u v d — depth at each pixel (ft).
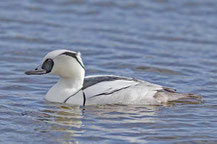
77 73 47.47
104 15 88.84
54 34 76.74
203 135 39.52
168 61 65.72
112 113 44.50
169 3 96.53
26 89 52.08
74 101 46.91
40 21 83.30
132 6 94.43
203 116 44.34
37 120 42.16
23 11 88.58
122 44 73.31
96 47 71.20
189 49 72.28
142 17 88.48
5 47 68.85
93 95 46.62
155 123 42.11
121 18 87.45
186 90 53.21
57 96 47.62
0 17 84.07
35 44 71.31
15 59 64.18
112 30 80.18
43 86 53.47
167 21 86.43
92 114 44.09
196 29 82.33
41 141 37.63
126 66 63.21
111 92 46.83
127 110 45.50
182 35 78.74
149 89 47.88
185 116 44.21
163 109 46.06
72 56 47.37
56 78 56.49
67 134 39.06
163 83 56.18
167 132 40.04
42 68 47.50
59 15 87.61
